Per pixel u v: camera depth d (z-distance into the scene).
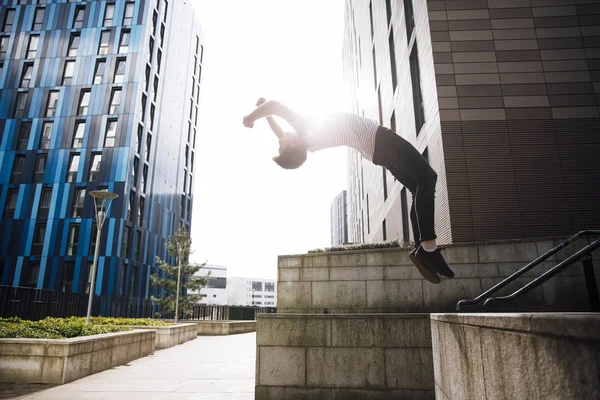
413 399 5.99
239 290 121.44
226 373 9.51
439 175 11.67
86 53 36.97
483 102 11.63
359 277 7.18
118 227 32.22
